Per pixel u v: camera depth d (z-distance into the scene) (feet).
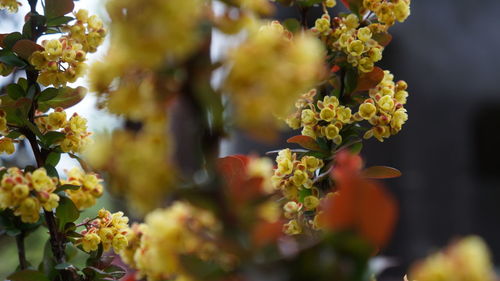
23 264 1.91
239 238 1.47
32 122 1.90
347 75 1.90
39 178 1.79
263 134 1.45
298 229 1.79
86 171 1.91
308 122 1.87
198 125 1.49
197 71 1.45
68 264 1.87
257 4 1.51
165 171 1.41
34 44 1.85
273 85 1.32
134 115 1.51
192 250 1.52
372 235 1.37
